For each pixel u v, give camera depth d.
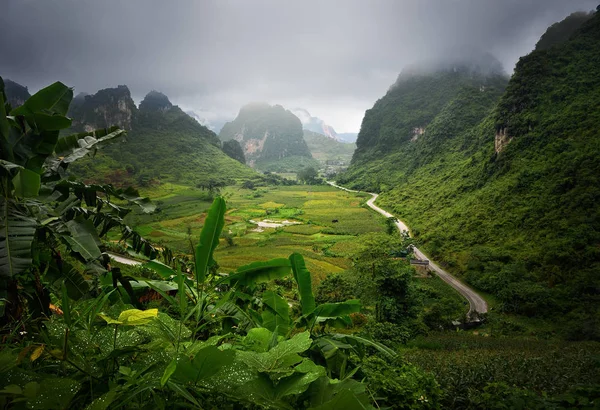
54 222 2.73
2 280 2.05
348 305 2.41
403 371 3.67
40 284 2.43
